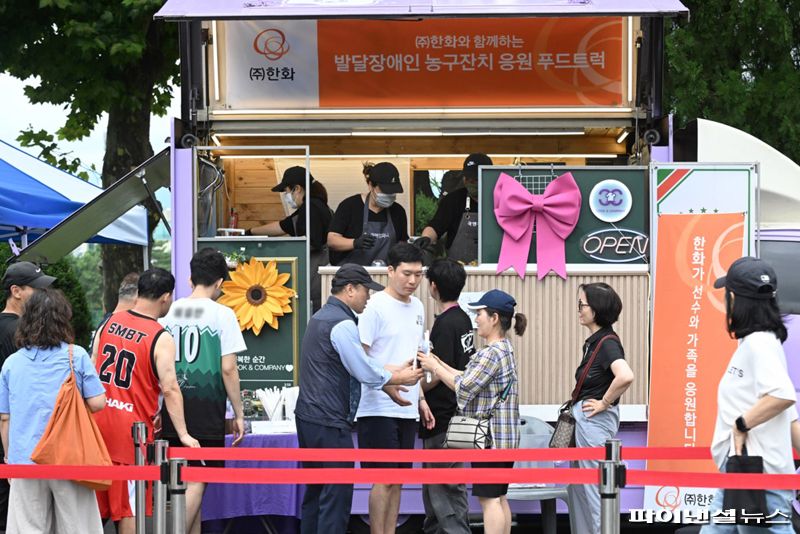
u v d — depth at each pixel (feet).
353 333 22.49
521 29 29.25
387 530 24.20
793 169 31.63
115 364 22.71
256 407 26.89
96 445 20.71
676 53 48.98
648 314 26.66
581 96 29.19
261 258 27.25
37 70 49.26
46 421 20.71
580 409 23.56
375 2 26.12
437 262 24.47
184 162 27.37
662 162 27.04
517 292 26.71
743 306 18.53
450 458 20.90
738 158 31.58
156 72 51.39
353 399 22.94
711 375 25.95
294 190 31.24
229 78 29.30
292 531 26.43
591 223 26.84
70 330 21.20
